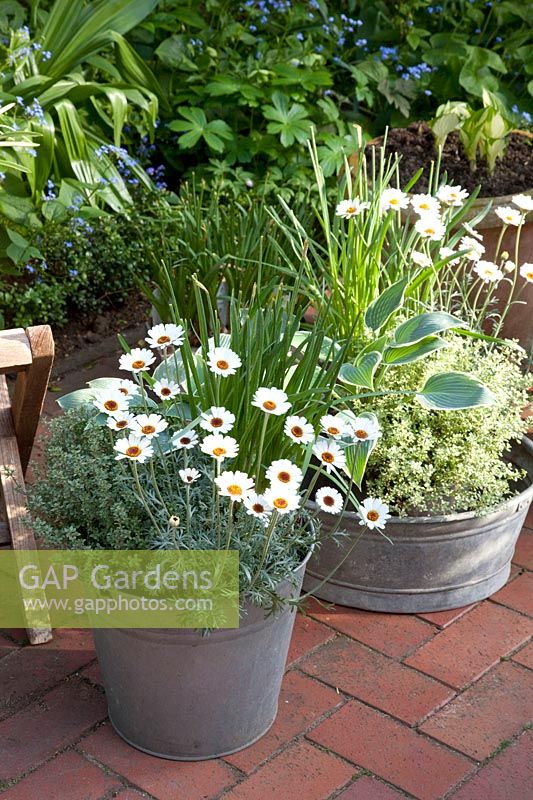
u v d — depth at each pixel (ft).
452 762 7.20
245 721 7.12
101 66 14.12
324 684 7.90
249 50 16.84
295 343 8.78
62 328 12.90
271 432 7.02
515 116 16.75
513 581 9.22
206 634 6.41
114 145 13.97
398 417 8.38
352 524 8.15
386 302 8.43
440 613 8.73
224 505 6.92
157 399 10.41
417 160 12.14
